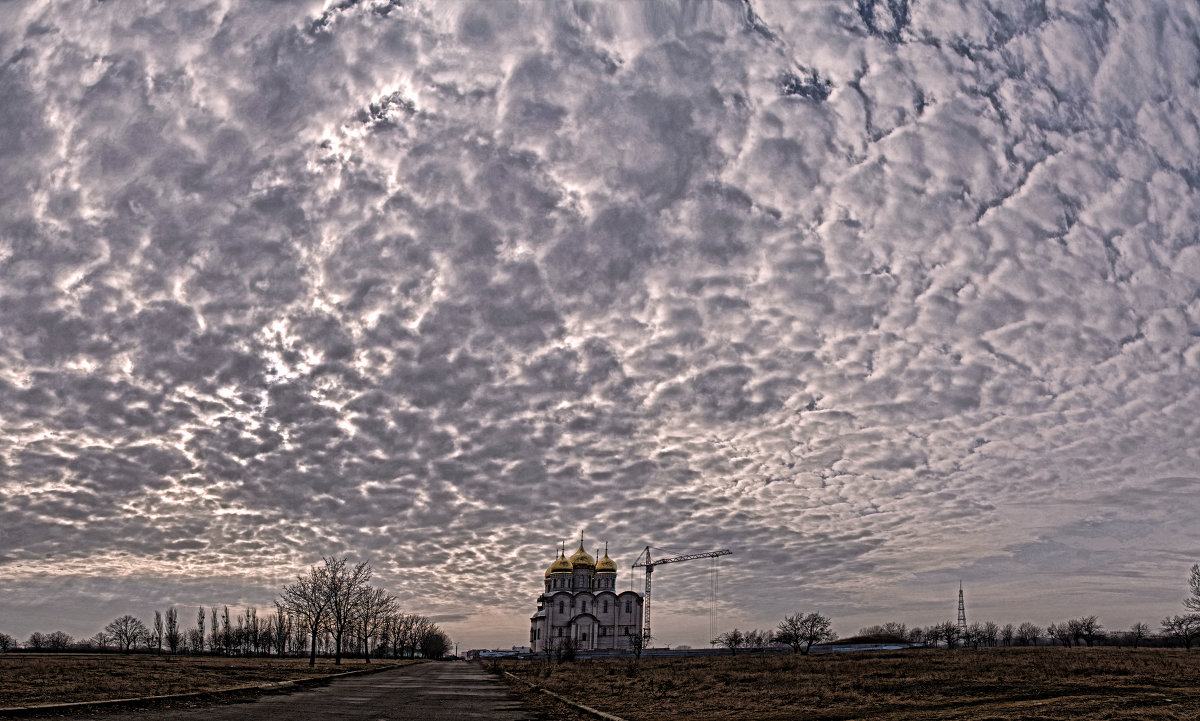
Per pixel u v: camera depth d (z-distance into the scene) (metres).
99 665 77.81
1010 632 166.00
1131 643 155.38
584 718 37.03
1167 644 151.25
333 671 84.44
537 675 79.56
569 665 108.31
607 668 90.31
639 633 169.38
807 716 35.06
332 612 112.12
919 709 35.69
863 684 48.66
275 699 43.62
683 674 68.44
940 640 158.25
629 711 39.00
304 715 34.72
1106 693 39.06
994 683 45.50
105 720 30.09
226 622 197.38
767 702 41.47
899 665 68.56
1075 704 34.47
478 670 104.56
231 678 59.31
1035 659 72.81
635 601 183.75
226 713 34.38
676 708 40.28
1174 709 32.62
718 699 43.97
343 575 114.00
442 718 35.12
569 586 188.00
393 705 41.44
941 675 52.84
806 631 139.62
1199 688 41.28
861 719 33.34
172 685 47.28
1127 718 30.39
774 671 68.38
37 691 38.91
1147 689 40.66
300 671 79.94
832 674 59.50
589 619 178.50
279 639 182.00
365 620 136.50
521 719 35.50
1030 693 40.12
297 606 111.00
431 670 103.12
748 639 182.62
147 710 34.25
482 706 42.25
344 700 44.16
